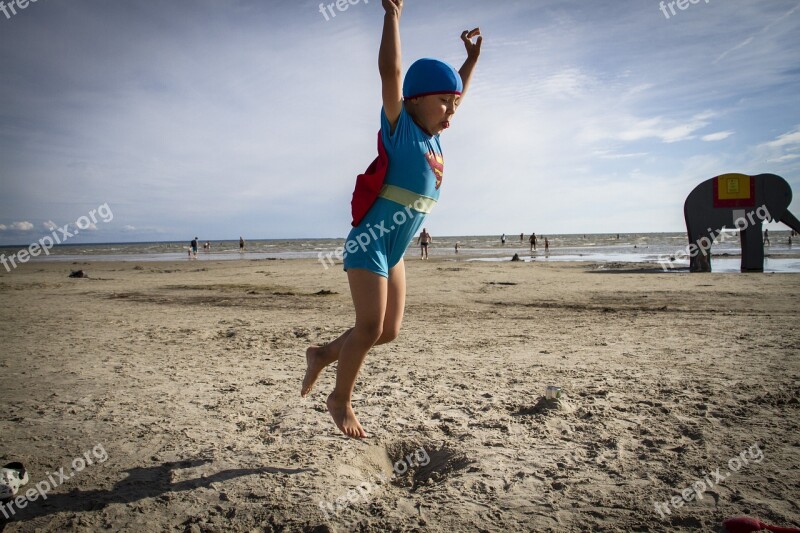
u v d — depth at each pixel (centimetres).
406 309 1028
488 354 603
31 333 773
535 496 266
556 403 400
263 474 295
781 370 496
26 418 392
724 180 1811
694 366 519
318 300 1219
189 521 247
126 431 365
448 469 312
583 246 5444
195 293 1395
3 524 245
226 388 476
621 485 275
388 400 432
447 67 270
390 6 258
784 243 4703
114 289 1539
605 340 670
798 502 253
